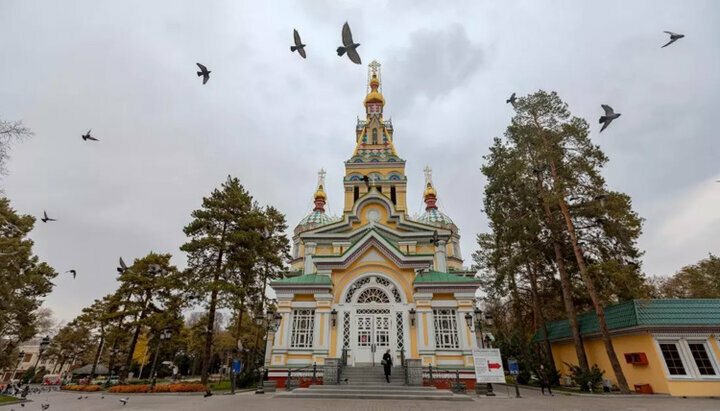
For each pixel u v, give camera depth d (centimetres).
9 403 1544
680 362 1819
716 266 3588
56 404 1480
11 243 2686
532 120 2562
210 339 2483
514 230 2558
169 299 3584
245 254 2762
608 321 2139
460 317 2152
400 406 1363
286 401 1520
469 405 1409
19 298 2919
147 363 5272
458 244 4272
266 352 2419
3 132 1738
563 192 2164
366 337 2169
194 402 1508
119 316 3506
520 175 2528
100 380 3531
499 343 3112
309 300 2266
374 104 4878
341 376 1916
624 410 1237
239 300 2634
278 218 3694
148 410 1241
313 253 3014
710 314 1877
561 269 2356
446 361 2062
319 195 4647
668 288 4219
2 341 3128
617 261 2061
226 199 2888
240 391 2172
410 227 3111
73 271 1684
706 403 1455
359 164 3916
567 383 2395
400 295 2259
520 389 2367
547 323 3045
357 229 3072
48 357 5484
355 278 2325
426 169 4762
